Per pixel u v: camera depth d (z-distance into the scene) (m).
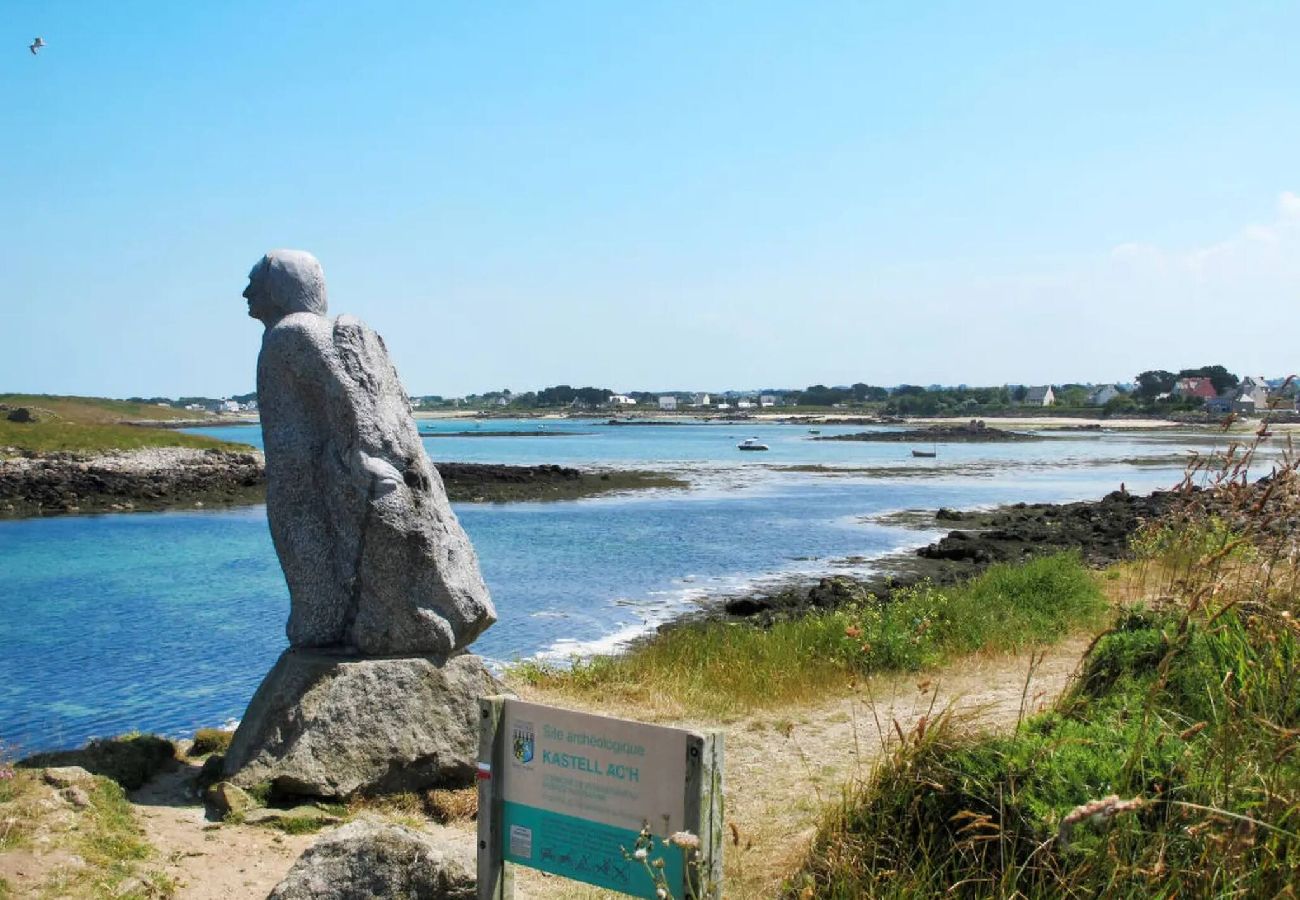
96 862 5.88
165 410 138.50
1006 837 5.34
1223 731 5.32
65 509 41.59
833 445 104.25
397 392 8.41
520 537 32.97
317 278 8.41
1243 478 7.05
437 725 7.71
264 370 8.16
